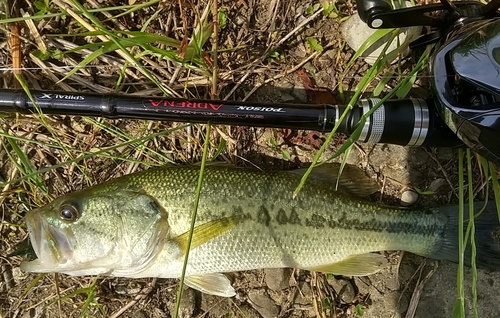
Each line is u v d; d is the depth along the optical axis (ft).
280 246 0.83
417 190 0.93
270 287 0.95
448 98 0.64
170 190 0.81
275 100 0.95
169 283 0.96
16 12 0.93
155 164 0.93
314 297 0.95
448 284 0.93
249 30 0.95
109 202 0.80
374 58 0.90
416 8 0.67
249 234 0.82
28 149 0.96
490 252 0.86
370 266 0.86
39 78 0.95
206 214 0.81
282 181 0.84
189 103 0.74
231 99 0.95
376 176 0.95
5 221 0.94
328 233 0.84
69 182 0.96
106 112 0.73
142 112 0.73
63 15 0.88
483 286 0.92
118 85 0.89
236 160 0.94
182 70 0.94
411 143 0.74
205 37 0.89
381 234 0.85
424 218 0.86
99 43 0.84
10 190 0.93
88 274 0.83
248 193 0.82
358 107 0.74
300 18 0.95
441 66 0.66
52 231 0.79
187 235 0.80
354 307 0.95
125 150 0.95
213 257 0.82
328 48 0.95
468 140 0.67
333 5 0.93
